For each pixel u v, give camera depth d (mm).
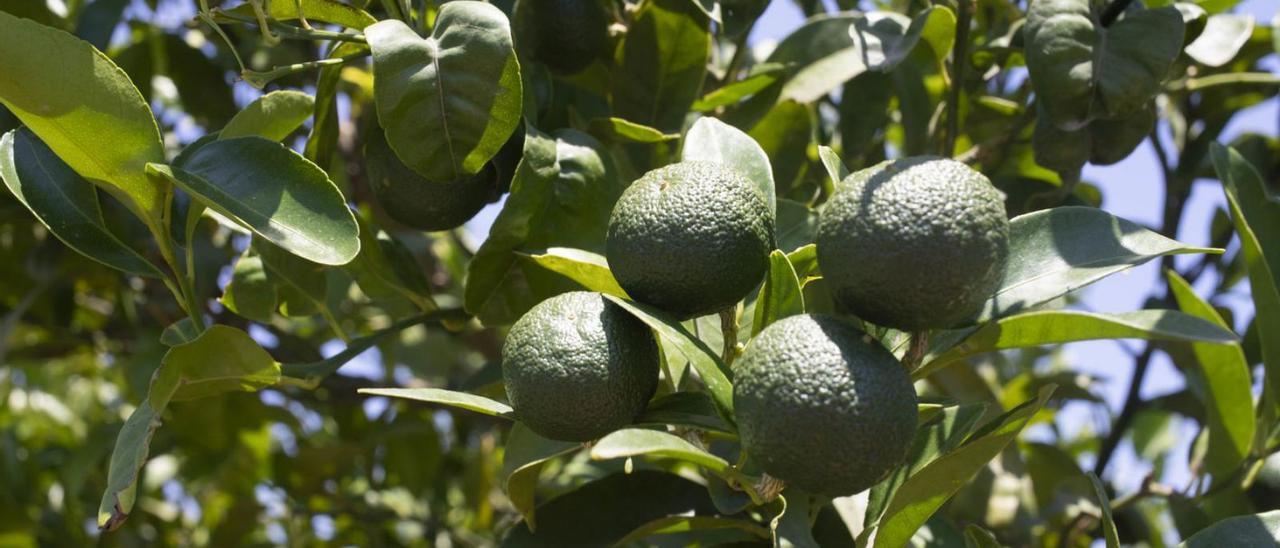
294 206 739
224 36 775
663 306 711
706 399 729
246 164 750
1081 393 1189
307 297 879
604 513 833
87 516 1498
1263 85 1110
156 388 745
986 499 1060
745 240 703
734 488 760
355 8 797
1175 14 820
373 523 1390
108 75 741
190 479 1289
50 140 748
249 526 1372
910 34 886
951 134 924
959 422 742
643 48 924
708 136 792
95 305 1331
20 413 1665
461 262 1391
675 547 826
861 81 1022
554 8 888
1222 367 880
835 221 678
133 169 757
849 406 653
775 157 955
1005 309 706
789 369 658
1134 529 1060
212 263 1128
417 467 1354
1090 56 814
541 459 769
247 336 754
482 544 1391
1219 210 1116
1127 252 710
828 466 656
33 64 728
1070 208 726
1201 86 1042
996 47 936
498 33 763
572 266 756
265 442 1346
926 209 665
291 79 1209
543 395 697
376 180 828
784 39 983
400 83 759
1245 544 754
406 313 1059
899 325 681
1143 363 1101
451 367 1367
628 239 706
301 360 1179
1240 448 893
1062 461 1125
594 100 971
